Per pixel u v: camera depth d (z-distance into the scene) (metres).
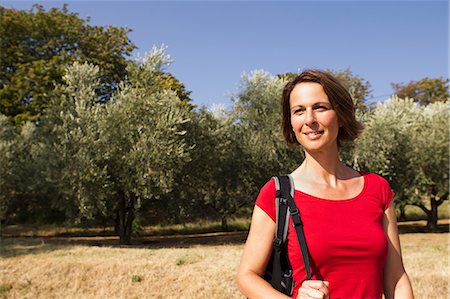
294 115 1.81
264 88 17.94
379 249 1.62
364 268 1.58
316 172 1.76
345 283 1.56
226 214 19.44
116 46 26.00
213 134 16.80
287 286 1.62
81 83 15.91
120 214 16.88
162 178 14.17
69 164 14.59
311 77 1.78
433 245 14.69
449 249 12.88
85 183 14.48
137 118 14.92
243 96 18.02
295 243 1.61
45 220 19.91
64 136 14.89
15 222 22.34
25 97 23.80
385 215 1.80
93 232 21.45
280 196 1.67
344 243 1.57
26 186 17.33
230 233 21.09
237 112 17.98
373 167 17.75
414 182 19.33
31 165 17.00
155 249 13.07
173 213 17.30
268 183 1.74
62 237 19.08
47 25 25.27
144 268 9.41
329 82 1.76
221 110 18.14
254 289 1.56
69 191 14.41
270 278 1.66
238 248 14.20
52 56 25.19
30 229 21.36
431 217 21.41
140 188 14.47
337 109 1.76
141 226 21.83
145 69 15.57
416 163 19.48
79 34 25.66
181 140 14.73
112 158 14.95
